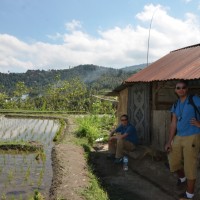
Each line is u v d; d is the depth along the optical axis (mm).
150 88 11688
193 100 6863
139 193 7977
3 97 43500
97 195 7539
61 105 42469
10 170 10062
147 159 10570
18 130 19172
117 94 15055
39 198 7363
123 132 11062
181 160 7262
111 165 10586
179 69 9734
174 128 7293
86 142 14133
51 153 12492
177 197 7391
